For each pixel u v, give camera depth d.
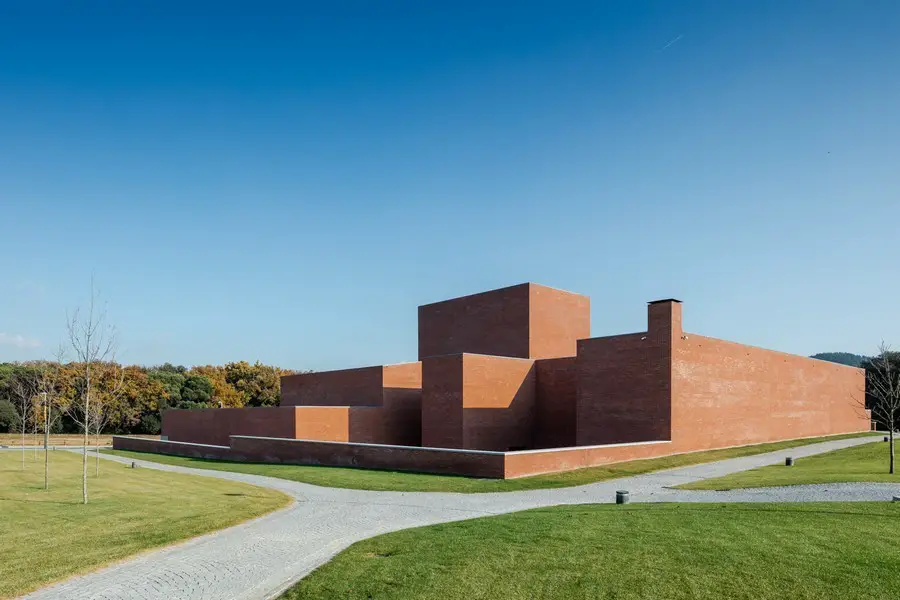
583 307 41.53
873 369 55.78
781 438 38.25
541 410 36.22
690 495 17.03
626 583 8.16
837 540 9.65
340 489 20.20
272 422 38.59
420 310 45.44
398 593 8.27
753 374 35.72
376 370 40.88
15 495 18.09
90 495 18.05
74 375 59.06
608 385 31.05
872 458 25.33
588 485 20.28
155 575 9.73
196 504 16.34
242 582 9.34
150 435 68.25
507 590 8.16
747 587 7.87
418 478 22.19
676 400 28.80
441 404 33.12
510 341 38.44
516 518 12.88
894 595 7.45
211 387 74.88
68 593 8.88
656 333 29.28
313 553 11.01
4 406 62.38
